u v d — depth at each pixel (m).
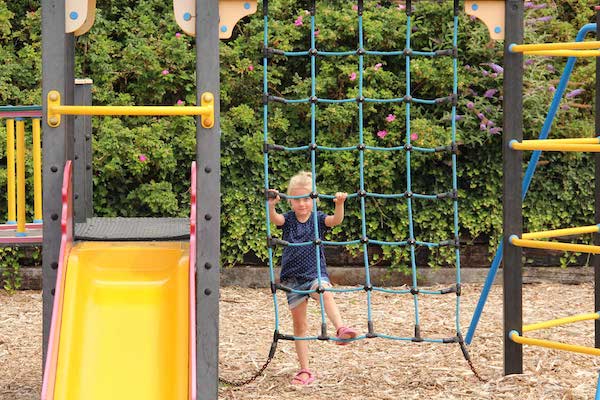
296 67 12.90
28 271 12.09
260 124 12.52
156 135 12.12
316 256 7.67
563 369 8.12
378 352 8.98
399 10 12.60
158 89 12.52
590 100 12.87
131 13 12.85
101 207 12.29
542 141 7.72
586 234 12.64
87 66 12.61
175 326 6.25
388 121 12.16
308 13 12.58
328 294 7.66
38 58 12.44
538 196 12.62
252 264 12.57
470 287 12.33
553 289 12.28
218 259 6.49
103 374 6.05
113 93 12.48
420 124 12.09
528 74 12.40
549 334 9.76
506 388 7.38
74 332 6.13
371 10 12.77
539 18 12.48
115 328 6.27
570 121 12.45
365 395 7.38
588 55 7.61
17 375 8.13
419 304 11.42
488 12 7.52
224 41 12.84
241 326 10.26
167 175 12.44
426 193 12.55
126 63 12.48
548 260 12.71
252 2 7.12
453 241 7.62
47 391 5.64
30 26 12.60
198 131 6.46
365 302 11.55
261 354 8.95
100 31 12.64
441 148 7.62
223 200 12.23
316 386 7.70
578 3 13.19
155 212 12.20
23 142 8.02
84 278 6.45
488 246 12.66
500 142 12.34
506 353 7.68
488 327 10.10
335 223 7.81
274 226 12.34
